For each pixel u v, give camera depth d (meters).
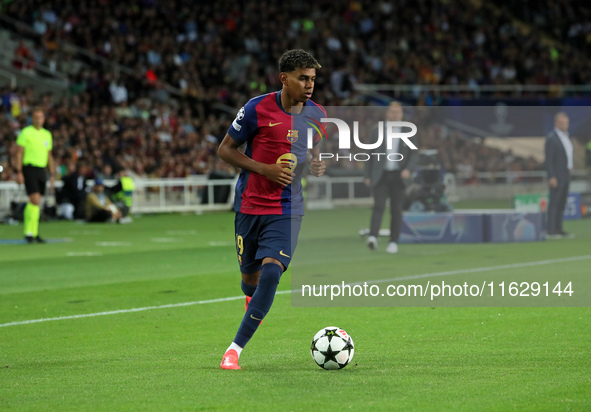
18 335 19.05
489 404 12.42
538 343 17.28
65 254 37.84
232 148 16.19
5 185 63.06
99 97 79.56
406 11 113.44
